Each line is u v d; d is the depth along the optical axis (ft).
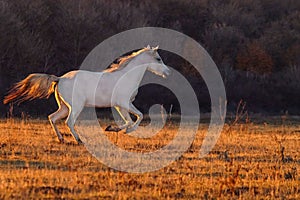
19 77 485.97
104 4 579.89
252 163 193.47
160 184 155.84
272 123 414.21
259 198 147.64
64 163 178.40
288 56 638.53
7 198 133.69
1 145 209.15
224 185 155.94
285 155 216.95
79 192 143.23
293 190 157.69
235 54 625.82
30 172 160.25
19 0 534.78
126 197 139.85
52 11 549.95
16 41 492.54
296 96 557.74
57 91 221.46
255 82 571.69
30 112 427.74
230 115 471.62
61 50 530.27
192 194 147.64
